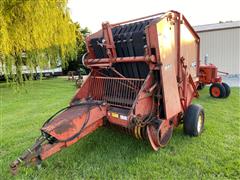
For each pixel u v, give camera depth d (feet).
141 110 9.93
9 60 30.66
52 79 54.95
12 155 11.28
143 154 10.68
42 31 29.55
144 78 11.45
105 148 11.51
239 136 12.56
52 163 10.11
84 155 10.84
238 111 17.90
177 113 11.80
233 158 10.00
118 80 11.96
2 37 26.30
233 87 31.63
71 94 30.25
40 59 35.55
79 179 8.93
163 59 10.15
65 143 8.95
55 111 20.43
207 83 24.54
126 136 12.84
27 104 24.57
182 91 12.59
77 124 9.43
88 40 12.51
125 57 10.98
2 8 26.55
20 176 9.21
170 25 10.94
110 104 11.67
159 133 10.56
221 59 48.29
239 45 46.26
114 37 11.51
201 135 12.80
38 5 28.32
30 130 15.08
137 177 8.88
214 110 18.30
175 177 8.75
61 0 33.71
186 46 13.00
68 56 40.63
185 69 12.66
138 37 10.50
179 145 11.53
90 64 12.38
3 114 20.27
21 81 32.96
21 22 28.37
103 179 8.90
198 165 9.52
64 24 34.68
